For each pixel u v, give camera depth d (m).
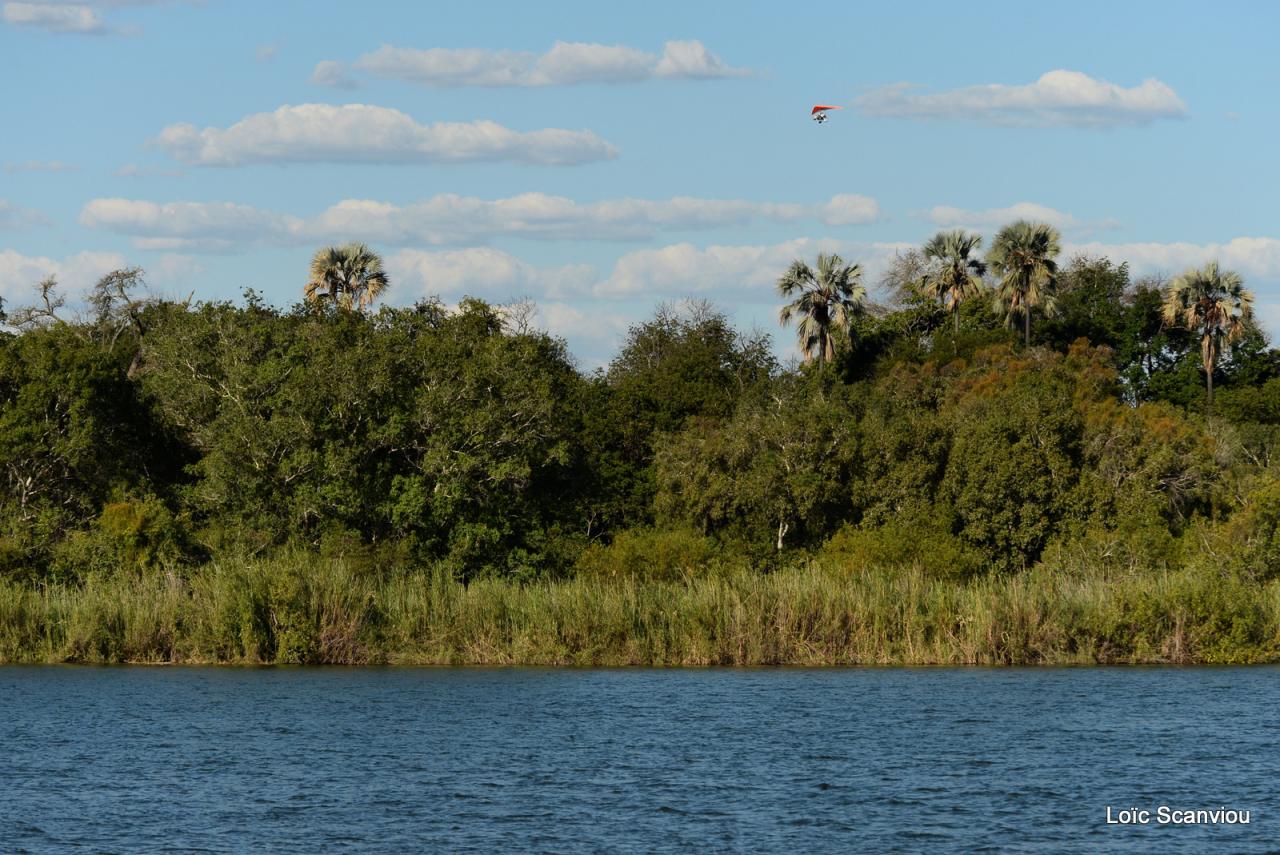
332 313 126.75
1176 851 44.06
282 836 45.91
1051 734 62.66
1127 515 109.38
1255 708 69.69
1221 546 98.75
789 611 87.94
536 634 87.25
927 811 48.88
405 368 113.62
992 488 110.19
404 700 72.38
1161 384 160.88
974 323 167.88
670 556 104.88
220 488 106.88
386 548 102.50
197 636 86.50
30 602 89.00
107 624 87.81
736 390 143.25
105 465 112.81
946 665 86.56
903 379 133.88
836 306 152.88
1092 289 172.50
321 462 107.50
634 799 50.62
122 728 64.25
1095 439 115.19
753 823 47.31
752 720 66.38
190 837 45.78
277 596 86.25
